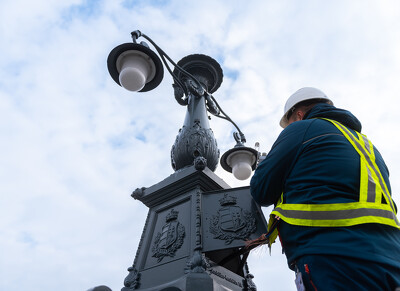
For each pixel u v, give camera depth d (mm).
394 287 897
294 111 1883
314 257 1069
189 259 2256
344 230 1061
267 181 1470
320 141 1352
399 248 1026
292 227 1234
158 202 3061
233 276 2549
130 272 2596
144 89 3275
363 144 1400
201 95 3908
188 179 2850
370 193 1144
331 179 1204
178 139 3438
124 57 3129
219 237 2318
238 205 2479
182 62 4465
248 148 3818
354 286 941
